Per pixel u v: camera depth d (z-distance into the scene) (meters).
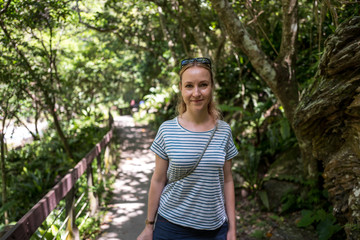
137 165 7.43
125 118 15.92
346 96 2.38
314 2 3.43
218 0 3.75
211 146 1.59
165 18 8.88
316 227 3.96
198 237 1.61
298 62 5.66
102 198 4.92
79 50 9.41
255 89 6.95
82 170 3.86
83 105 9.80
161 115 11.72
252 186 5.06
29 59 5.36
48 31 6.39
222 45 7.00
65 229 3.30
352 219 2.57
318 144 2.96
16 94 4.91
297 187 4.60
